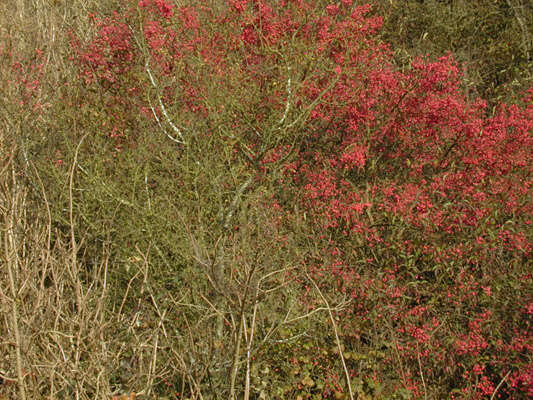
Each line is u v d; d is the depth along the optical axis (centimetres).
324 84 592
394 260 506
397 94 590
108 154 545
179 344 412
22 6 766
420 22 783
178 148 566
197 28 600
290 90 521
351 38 601
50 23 729
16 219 400
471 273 510
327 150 619
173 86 589
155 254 468
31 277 381
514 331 466
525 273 490
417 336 453
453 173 562
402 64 710
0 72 622
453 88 593
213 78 547
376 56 609
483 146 551
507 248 507
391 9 784
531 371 424
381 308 477
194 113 578
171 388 393
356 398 413
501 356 454
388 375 443
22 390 311
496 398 443
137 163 501
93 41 620
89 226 482
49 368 345
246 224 462
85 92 597
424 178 585
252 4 595
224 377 384
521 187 527
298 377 435
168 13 584
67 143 494
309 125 584
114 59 604
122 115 580
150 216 461
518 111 573
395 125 585
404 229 516
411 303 507
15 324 321
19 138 506
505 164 549
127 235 464
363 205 504
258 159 534
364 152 575
